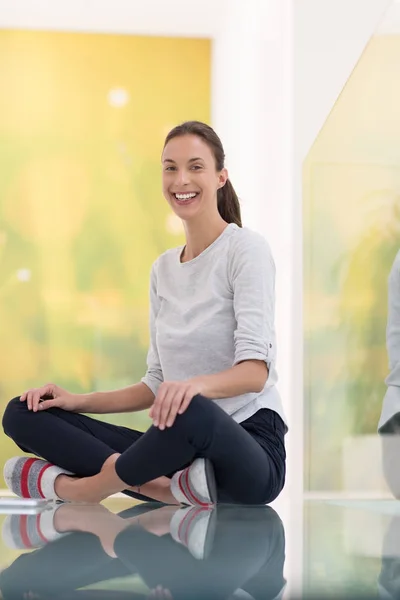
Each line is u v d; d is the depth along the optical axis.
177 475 2.29
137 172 6.68
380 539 1.62
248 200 5.70
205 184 2.57
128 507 2.36
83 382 6.45
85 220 6.61
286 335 4.64
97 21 6.58
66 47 6.75
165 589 1.00
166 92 6.79
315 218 3.89
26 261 6.53
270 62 4.98
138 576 1.09
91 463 2.35
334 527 1.91
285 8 4.70
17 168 6.62
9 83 6.69
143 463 2.15
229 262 2.51
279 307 4.82
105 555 1.29
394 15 2.76
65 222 6.60
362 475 3.11
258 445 2.28
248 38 5.53
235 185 6.16
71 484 2.32
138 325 6.53
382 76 2.88
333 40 3.69
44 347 6.46
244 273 2.44
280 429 2.46
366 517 2.28
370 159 3.01
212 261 2.55
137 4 6.29
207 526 1.78
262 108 5.20
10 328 6.47
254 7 5.34
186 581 1.06
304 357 4.08
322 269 3.74
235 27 5.95
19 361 6.44
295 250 4.35
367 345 3.04
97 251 6.58
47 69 6.72
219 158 2.65
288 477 4.53
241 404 2.40
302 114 4.27
